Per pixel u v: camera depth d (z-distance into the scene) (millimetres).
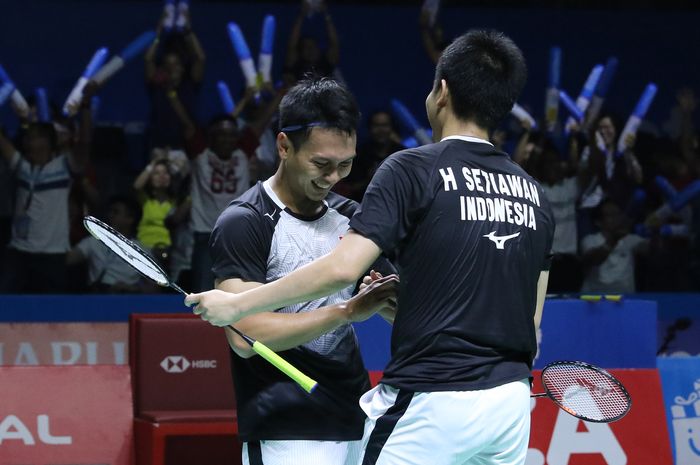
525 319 3906
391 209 3764
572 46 15031
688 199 12094
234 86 14117
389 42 14672
